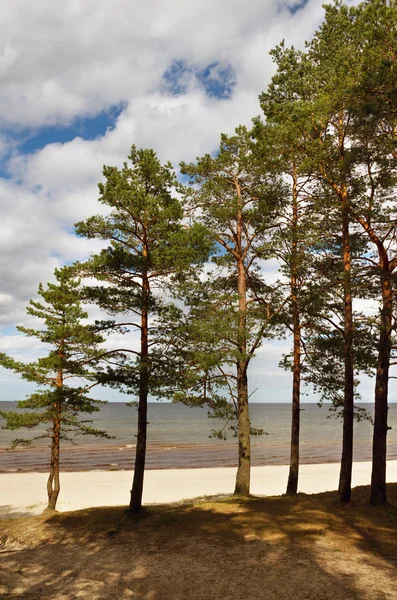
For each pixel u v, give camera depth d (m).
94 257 15.20
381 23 10.38
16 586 9.68
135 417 135.50
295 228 14.95
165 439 71.06
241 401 16.98
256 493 26.52
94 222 15.03
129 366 14.50
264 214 16.33
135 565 10.35
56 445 18.75
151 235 15.42
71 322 19.31
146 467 41.31
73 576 10.09
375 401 12.90
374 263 12.97
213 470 37.41
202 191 17.69
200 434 80.56
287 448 57.50
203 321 15.59
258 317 15.59
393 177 12.14
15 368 18.16
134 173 15.98
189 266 15.53
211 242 15.88
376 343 12.45
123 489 28.38
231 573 9.12
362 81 10.63
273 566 9.21
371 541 10.20
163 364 14.80
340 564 8.98
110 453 51.84
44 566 11.03
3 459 46.75
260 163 15.65
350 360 13.16
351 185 12.68
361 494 13.97
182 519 13.43
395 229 12.66
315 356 16.19
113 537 12.79
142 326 15.22
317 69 13.90
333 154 13.12
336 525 11.35
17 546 13.24
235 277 18.62
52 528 14.41
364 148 11.56
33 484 30.81
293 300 14.66
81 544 12.63
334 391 15.90
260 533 11.34
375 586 7.86
